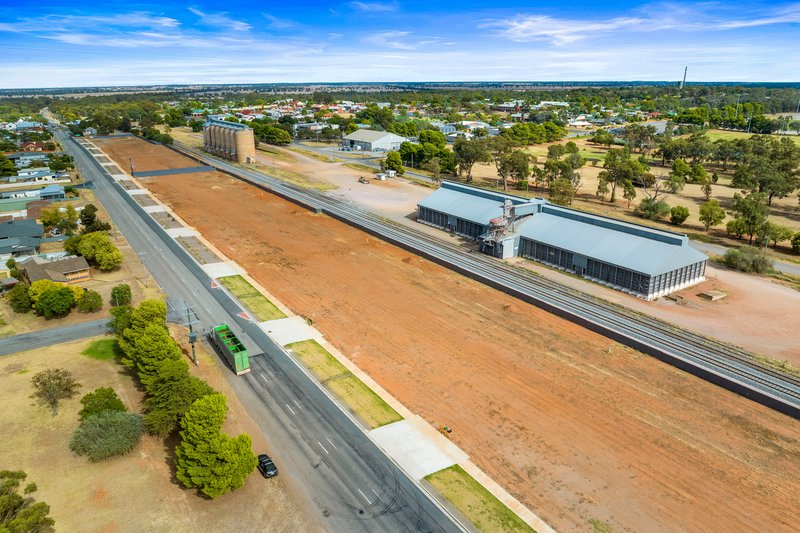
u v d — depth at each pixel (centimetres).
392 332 7100
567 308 7650
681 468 4603
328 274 9206
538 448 4878
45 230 11550
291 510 4225
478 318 7481
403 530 4025
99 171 18875
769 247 10756
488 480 4503
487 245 10094
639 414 5328
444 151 18650
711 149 19675
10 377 6069
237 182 16950
